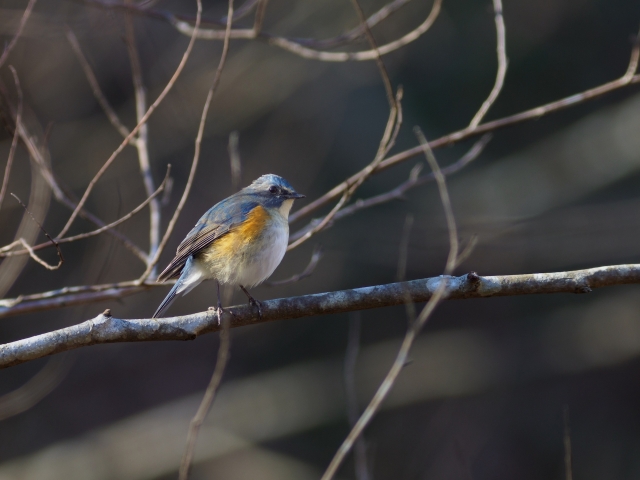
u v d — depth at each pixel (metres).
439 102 16.97
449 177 16.80
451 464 15.38
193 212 15.73
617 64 17.27
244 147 16.62
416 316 17.45
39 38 12.25
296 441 15.92
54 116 14.97
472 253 16.17
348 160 16.67
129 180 15.31
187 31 9.23
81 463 14.68
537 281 6.00
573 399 16.80
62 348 5.65
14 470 14.60
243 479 15.18
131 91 15.28
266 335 17.30
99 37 14.03
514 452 16.11
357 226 16.22
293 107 16.88
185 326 5.96
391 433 16.11
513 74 17.19
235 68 16.25
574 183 16.77
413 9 16.59
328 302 6.14
